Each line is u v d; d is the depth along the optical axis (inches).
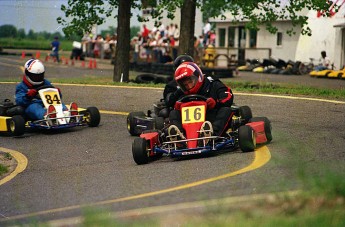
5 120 1863.9
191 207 884.0
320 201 805.9
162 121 1509.6
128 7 3265.3
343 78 3882.9
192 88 1407.5
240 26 5393.7
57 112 1856.5
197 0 3112.7
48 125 1827.0
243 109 1550.2
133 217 849.5
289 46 4975.4
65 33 3193.9
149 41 4857.3
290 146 1274.6
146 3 3265.3
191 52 3117.6
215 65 5098.4
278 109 2084.2
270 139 1481.3
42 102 1894.7
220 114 1393.9
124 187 1139.3
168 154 1400.1
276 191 872.9
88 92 2751.0
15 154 1621.6
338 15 4443.9
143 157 1343.5
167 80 3134.8
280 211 784.3
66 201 1083.3
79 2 3181.6
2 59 5310.0
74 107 1907.0
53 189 1196.5
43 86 1892.2
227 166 1227.2
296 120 1859.0
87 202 1052.5
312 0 2881.4
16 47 7298.2
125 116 2161.7
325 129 1684.3
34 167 1453.0
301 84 3284.9
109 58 6156.5
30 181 1298.0
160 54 4731.8
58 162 1488.7
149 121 1726.1
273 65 4662.9
